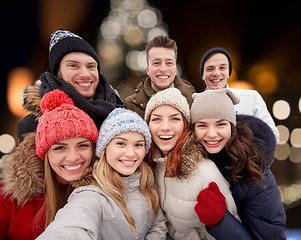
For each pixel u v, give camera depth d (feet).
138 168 4.30
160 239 4.32
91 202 3.53
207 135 4.07
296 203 10.94
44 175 4.09
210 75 7.13
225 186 4.07
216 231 3.69
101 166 3.94
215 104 4.01
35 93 5.00
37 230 4.06
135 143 3.92
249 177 3.94
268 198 4.01
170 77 6.91
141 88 7.16
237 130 4.27
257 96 7.45
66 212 3.27
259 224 3.99
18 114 19.04
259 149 4.08
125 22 11.78
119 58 11.90
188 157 4.04
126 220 3.78
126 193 4.06
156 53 6.76
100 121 4.97
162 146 4.24
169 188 4.28
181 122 4.22
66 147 3.81
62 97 3.91
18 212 3.99
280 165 14.42
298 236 9.23
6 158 4.02
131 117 3.94
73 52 5.00
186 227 4.35
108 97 5.59
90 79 5.19
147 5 12.07
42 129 3.66
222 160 4.19
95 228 3.26
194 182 4.05
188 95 7.09
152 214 4.30
